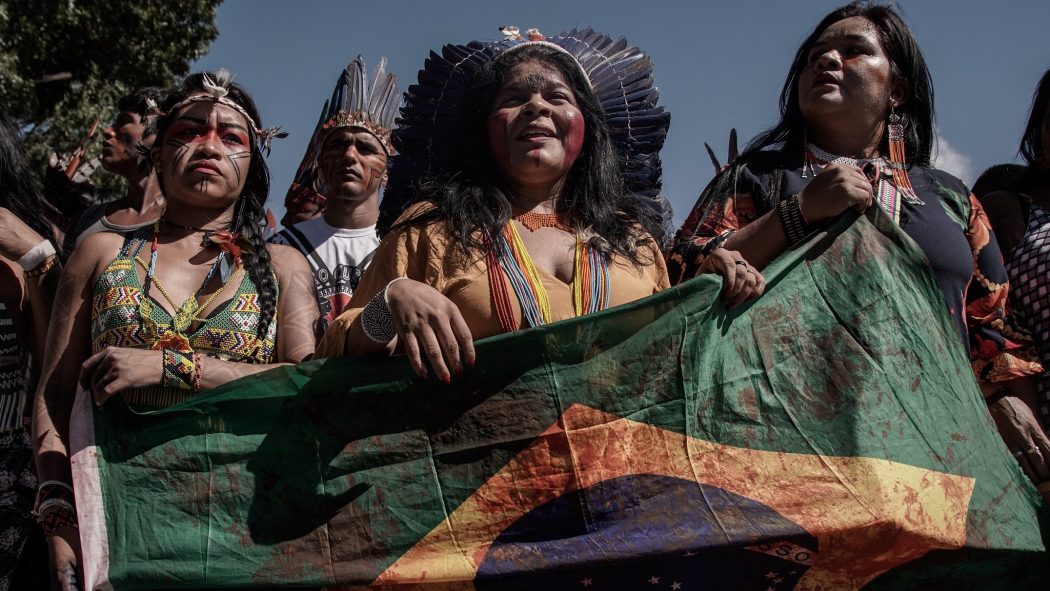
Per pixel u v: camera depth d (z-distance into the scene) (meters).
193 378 3.50
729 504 3.23
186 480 3.37
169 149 4.01
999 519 3.53
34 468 4.15
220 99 4.09
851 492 3.28
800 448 3.36
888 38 4.28
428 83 4.29
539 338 3.32
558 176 3.88
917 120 4.34
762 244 3.69
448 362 3.23
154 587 3.29
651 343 3.35
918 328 3.63
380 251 3.75
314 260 5.34
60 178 6.60
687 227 4.07
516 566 3.15
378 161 5.56
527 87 3.86
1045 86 4.86
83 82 15.87
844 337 3.52
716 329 3.41
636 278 3.77
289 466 3.35
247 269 3.87
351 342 3.39
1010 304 4.46
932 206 4.07
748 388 3.40
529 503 3.24
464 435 3.31
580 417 3.30
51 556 3.54
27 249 4.22
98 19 15.84
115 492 3.38
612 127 4.33
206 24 16.91
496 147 3.85
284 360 3.80
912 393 3.53
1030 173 4.77
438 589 3.21
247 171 4.10
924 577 3.46
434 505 3.26
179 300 3.77
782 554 3.28
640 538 3.16
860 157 4.24
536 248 3.71
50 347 3.77
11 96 14.67
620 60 4.40
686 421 3.33
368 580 3.19
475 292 3.52
